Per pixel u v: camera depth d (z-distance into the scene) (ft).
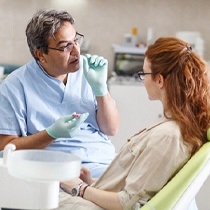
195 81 6.08
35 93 8.09
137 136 6.32
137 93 15.05
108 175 6.50
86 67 8.07
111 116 8.41
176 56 6.08
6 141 7.85
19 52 16.78
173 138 5.85
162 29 16.81
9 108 7.91
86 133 8.34
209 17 16.75
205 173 5.74
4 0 16.55
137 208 5.92
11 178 4.03
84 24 16.78
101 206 6.12
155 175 5.83
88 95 8.43
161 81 6.15
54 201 4.01
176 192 5.64
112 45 16.83
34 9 16.61
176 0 16.72
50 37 7.79
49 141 7.59
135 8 16.76
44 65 8.12
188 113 6.05
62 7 16.70
